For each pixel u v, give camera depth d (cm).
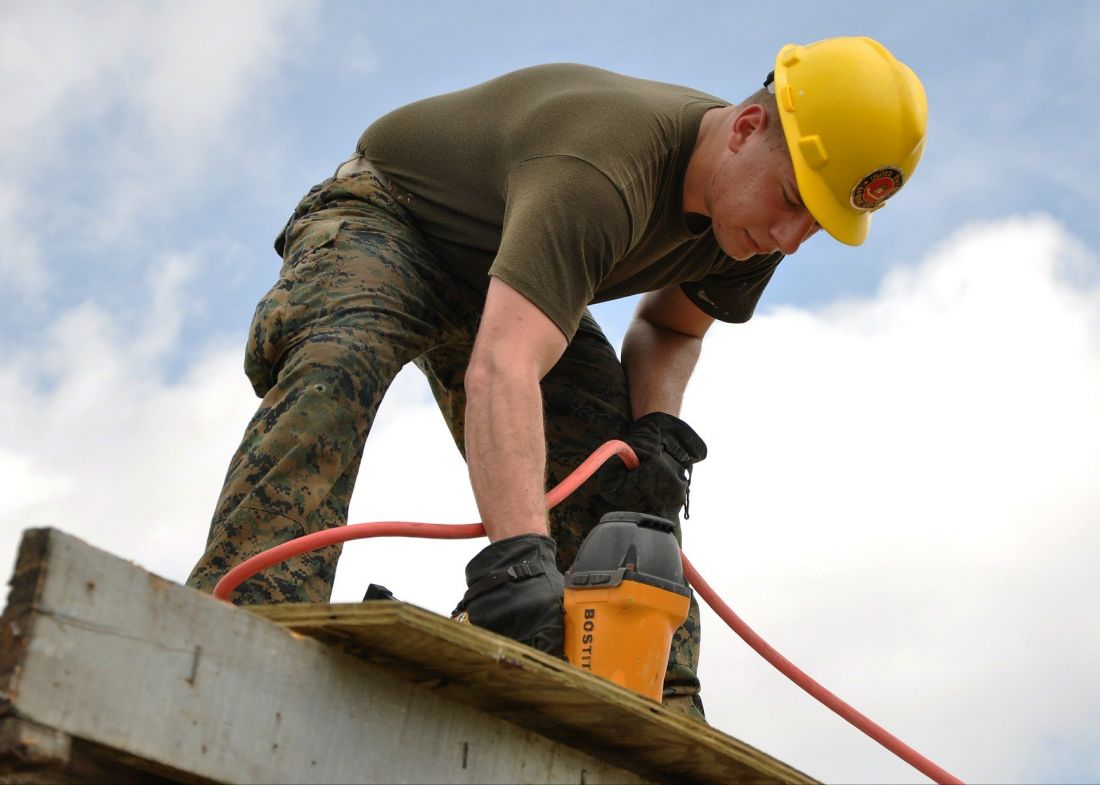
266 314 297
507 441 253
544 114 295
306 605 158
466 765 174
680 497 332
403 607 153
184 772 143
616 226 279
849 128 300
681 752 192
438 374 356
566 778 189
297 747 154
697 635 327
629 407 353
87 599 137
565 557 337
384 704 165
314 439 274
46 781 142
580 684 170
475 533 254
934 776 291
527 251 268
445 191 313
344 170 328
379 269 302
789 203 303
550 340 265
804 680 301
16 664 131
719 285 350
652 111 297
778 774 197
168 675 143
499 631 237
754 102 306
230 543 264
